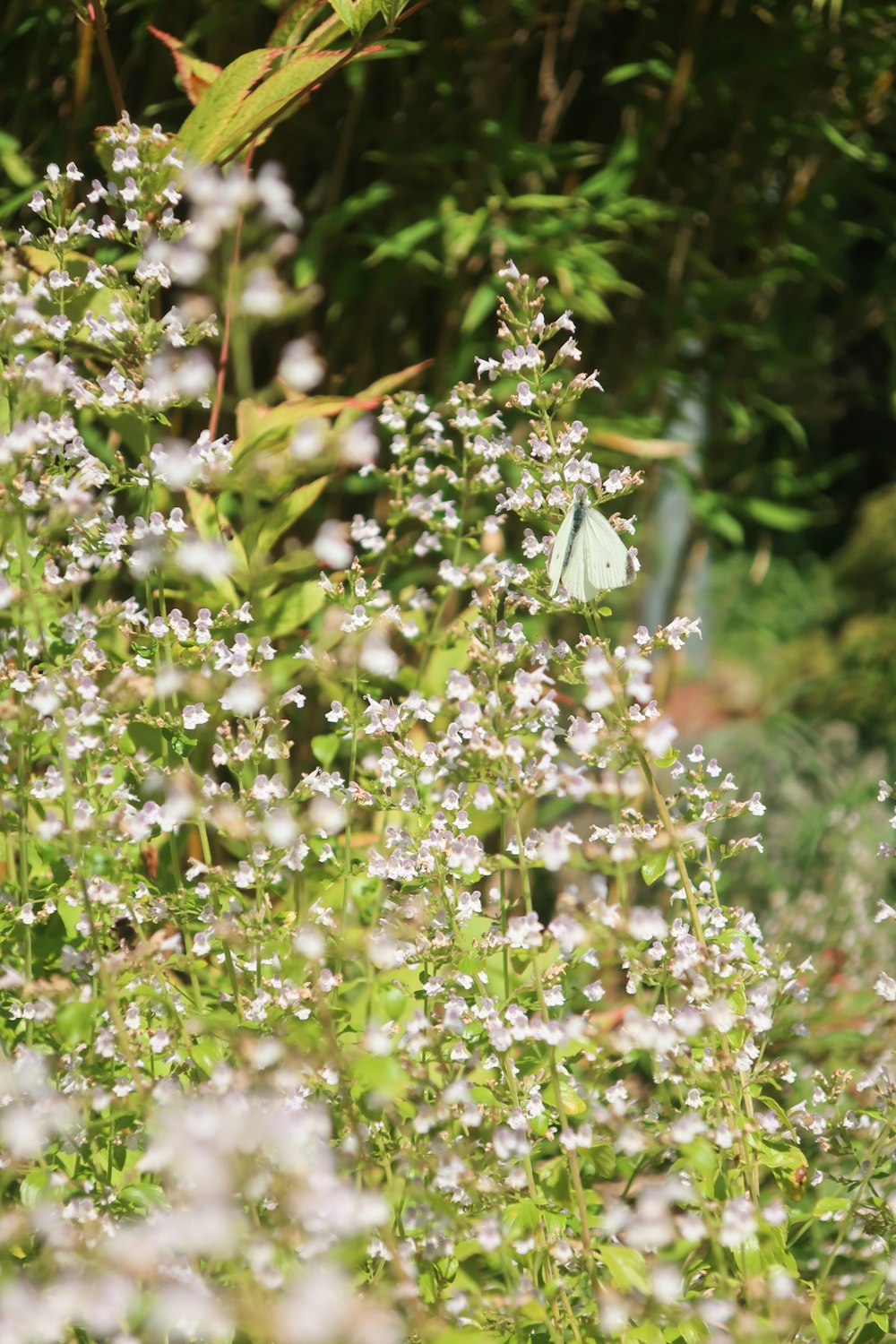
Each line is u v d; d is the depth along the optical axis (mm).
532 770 2365
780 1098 2568
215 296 2311
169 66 2672
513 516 2732
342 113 2727
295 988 2355
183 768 2379
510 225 2709
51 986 2352
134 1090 2357
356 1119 2322
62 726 2355
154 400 2391
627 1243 2357
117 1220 2352
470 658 2387
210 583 2506
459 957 2381
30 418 2387
